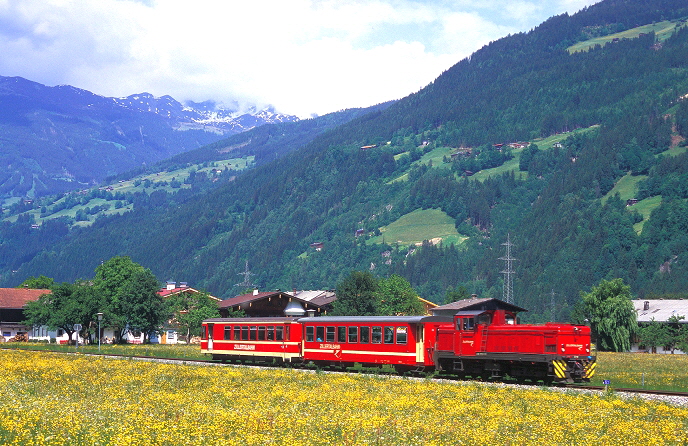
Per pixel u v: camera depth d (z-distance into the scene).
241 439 21.64
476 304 54.12
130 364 54.59
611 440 23.66
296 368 57.78
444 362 50.19
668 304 145.38
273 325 60.22
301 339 57.97
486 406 30.98
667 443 23.61
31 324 112.94
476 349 47.94
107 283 123.56
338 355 54.59
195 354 76.75
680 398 36.94
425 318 50.12
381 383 41.16
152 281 114.88
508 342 46.59
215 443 21.05
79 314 108.00
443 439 23.06
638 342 131.25
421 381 43.31
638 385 45.91
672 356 97.75
